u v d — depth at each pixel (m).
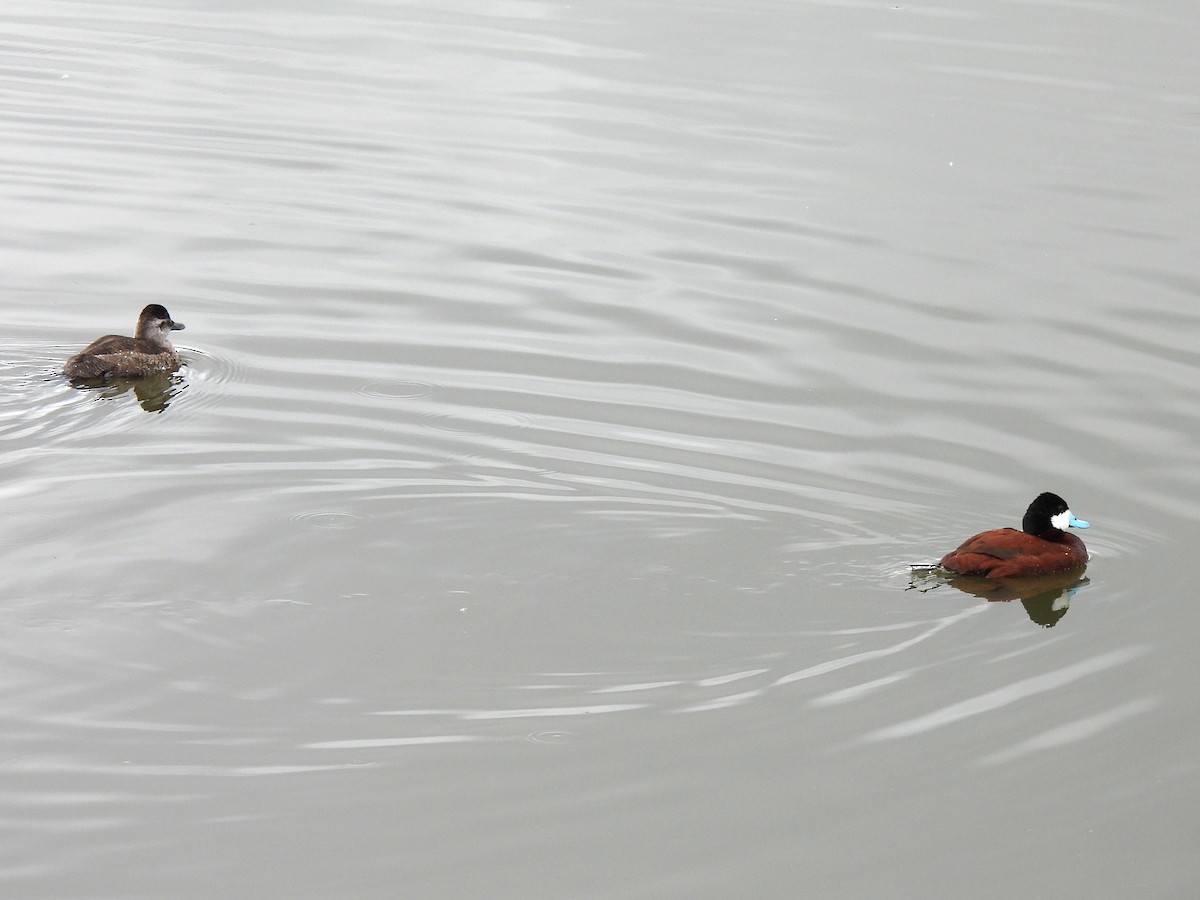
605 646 13.46
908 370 19.59
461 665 13.13
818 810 11.66
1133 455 17.41
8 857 10.86
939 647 13.64
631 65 32.03
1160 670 13.40
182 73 31.55
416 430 17.52
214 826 11.24
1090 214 24.97
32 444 17.02
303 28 34.75
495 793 11.69
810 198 25.62
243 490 16.05
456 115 29.25
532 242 23.72
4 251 22.98
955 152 27.59
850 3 36.88
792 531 15.50
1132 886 10.95
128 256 23.02
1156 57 32.62
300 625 13.64
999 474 16.91
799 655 13.44
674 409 18.28
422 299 21.59
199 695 12.64
